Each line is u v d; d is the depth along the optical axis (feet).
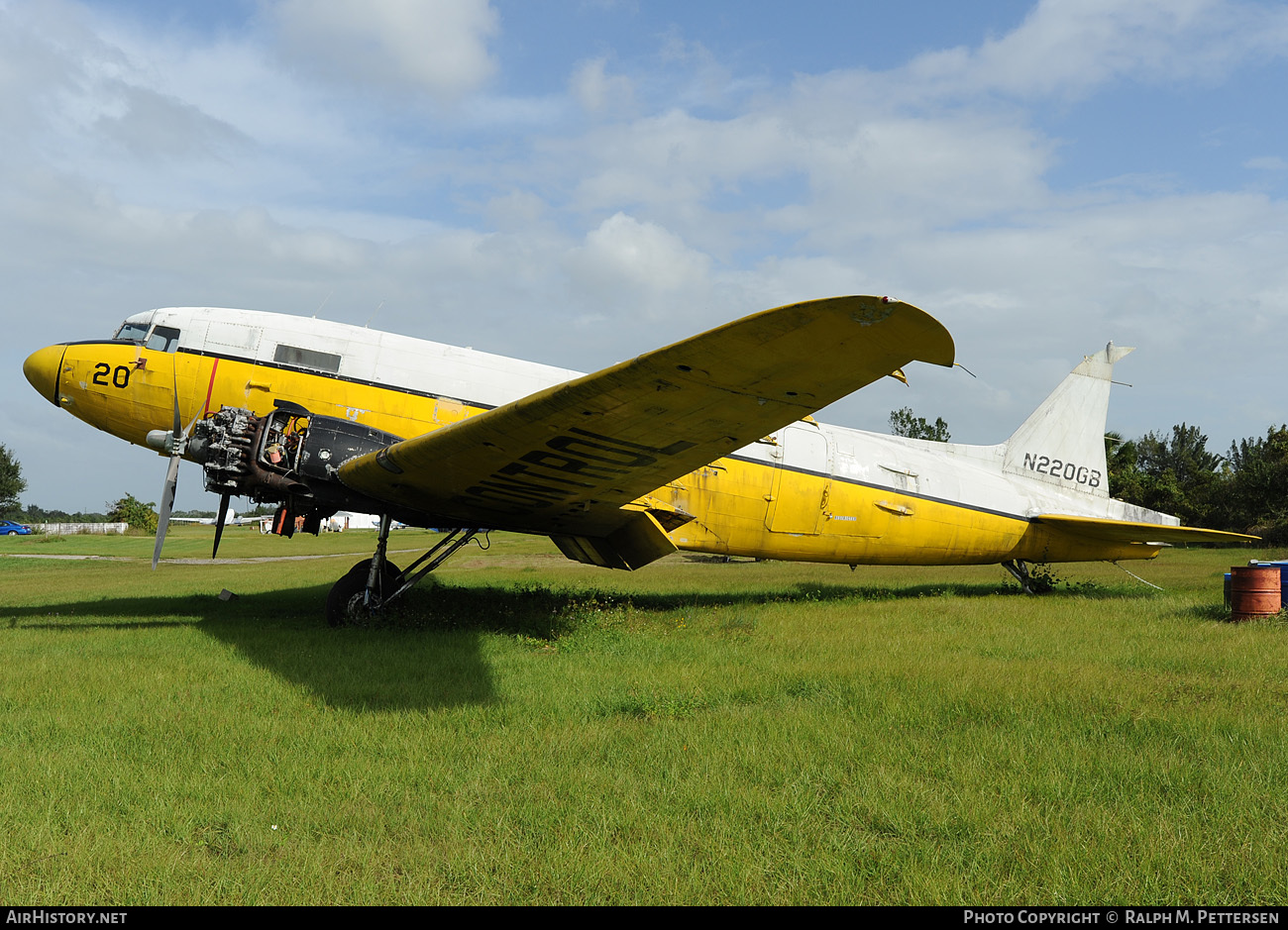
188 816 12.69
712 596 47.32
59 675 22.90
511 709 19.33
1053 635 30.63
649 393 22.31
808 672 23.68
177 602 45.73
